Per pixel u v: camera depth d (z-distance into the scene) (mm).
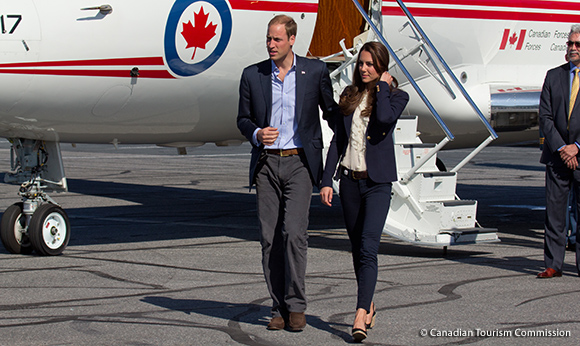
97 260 10172
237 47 10742
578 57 8969
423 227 10414
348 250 11062
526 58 14117
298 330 6762
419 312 7398
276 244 6918
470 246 11539
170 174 25500
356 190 6770
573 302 7855
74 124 10227
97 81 9797
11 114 9648
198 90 10719
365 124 6695
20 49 9234
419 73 12883
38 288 8453
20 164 10914
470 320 7113
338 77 11578
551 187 9141
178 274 9250
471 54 13391
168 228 13305
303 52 11656
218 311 7441
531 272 9453
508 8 13562
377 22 11859
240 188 21078
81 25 9570
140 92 10227
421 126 13641
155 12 9977
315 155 6883
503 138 14336
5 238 10508
